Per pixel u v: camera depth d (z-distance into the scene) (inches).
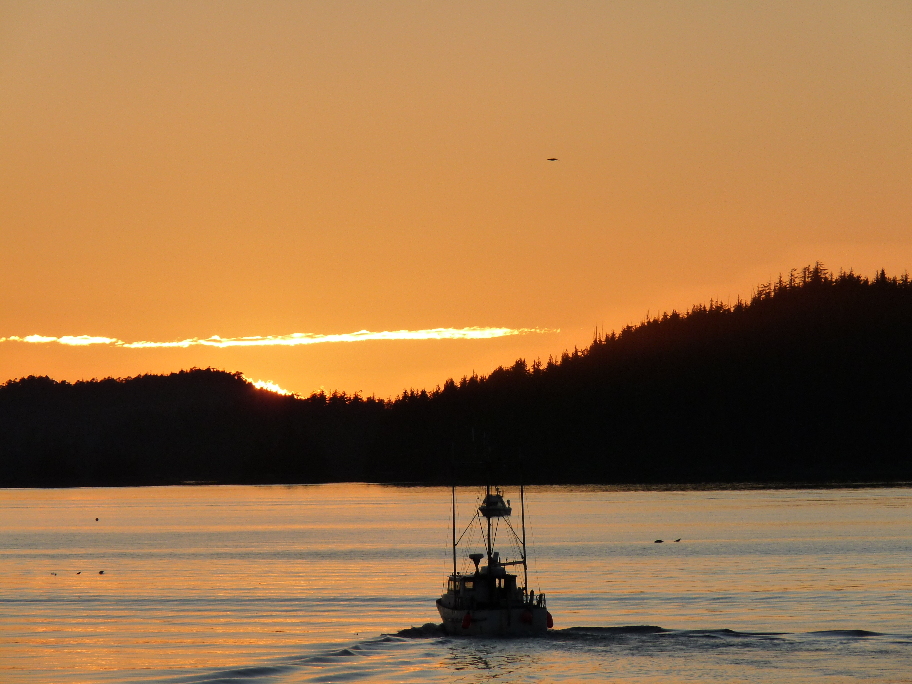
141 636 4175.7
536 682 3346.5
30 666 3683.6
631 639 3858.3
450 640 3905.0
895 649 3698.3
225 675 3506.4
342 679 3432.6
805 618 4286.4
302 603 5024.6
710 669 3469.5
